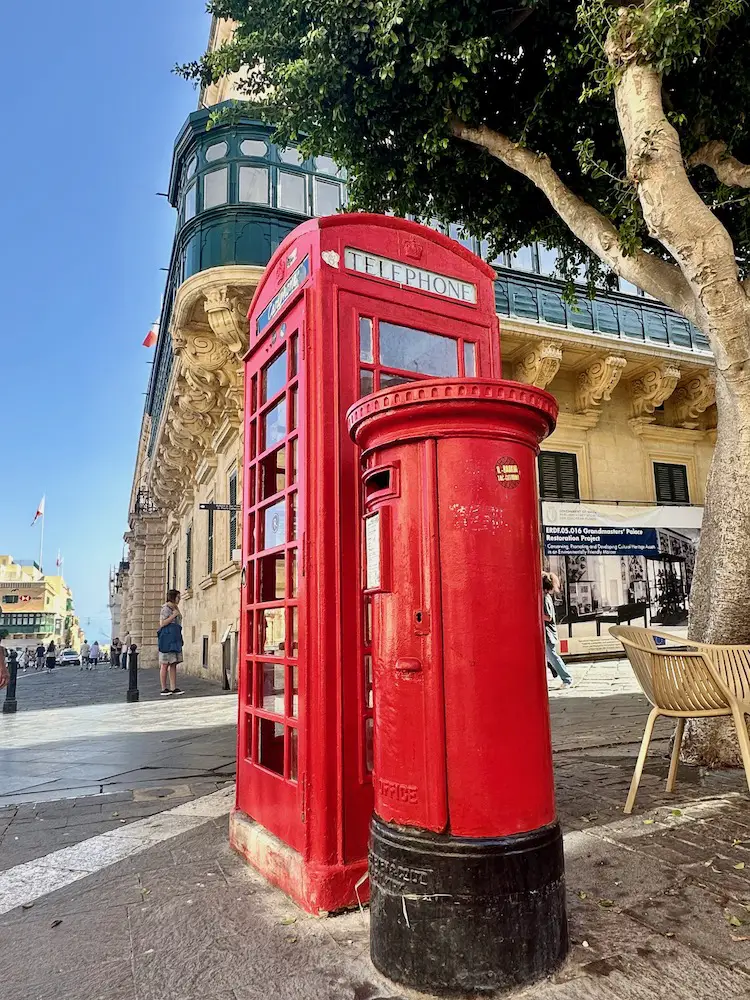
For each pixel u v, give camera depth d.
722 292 4.23
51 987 2.16
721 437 4.64
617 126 6.06
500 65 6.09
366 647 2.89
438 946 2.02
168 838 3.63
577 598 14.85
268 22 6.08
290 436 3.14
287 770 2.96
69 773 5.44
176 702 10.79
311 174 12.52
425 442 2.28
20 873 3.19
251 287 11.52
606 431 16.31
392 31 5.10
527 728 2.18
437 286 3.49
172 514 26.25
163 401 18.59
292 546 3.02
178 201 14.06
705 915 2.47
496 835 2.08
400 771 2.20
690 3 4.38
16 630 86.00
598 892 2.70
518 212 7.07
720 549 4.53
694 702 3.73
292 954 2.30
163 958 2.32
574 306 7.69
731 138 5.67
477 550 2.21
